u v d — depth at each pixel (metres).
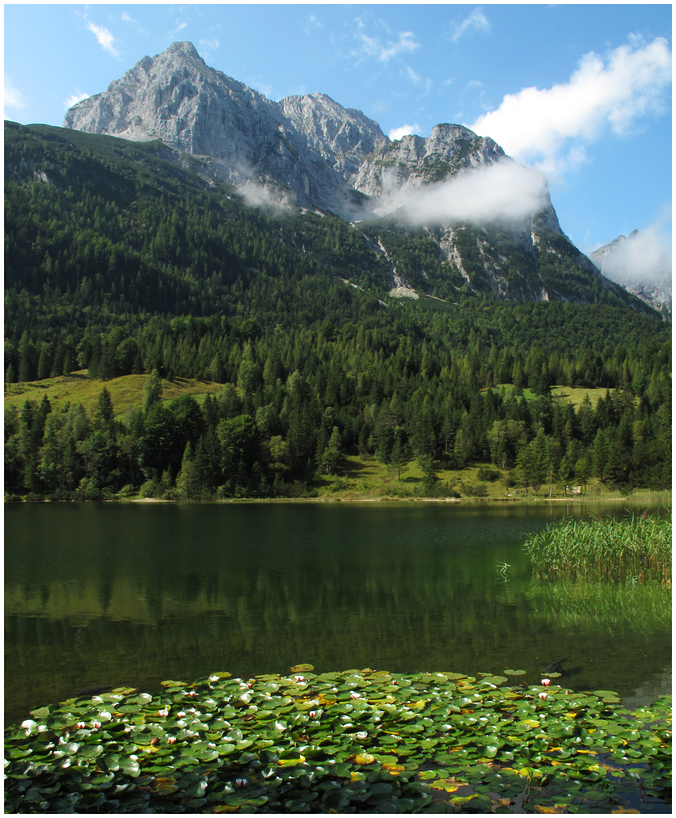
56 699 14.01
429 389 181.62
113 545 47.59
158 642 19.56
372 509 90.69
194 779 9.61
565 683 14.91
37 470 108.38
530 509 87.00
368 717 12.06
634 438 130.50
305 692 13.60
